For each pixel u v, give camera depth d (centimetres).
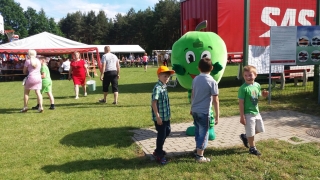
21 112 829
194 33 558
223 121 661
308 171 383
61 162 448
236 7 1180
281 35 814
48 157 470
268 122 636
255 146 469
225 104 851
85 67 1112
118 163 438
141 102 959
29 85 812
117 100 1002
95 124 672
